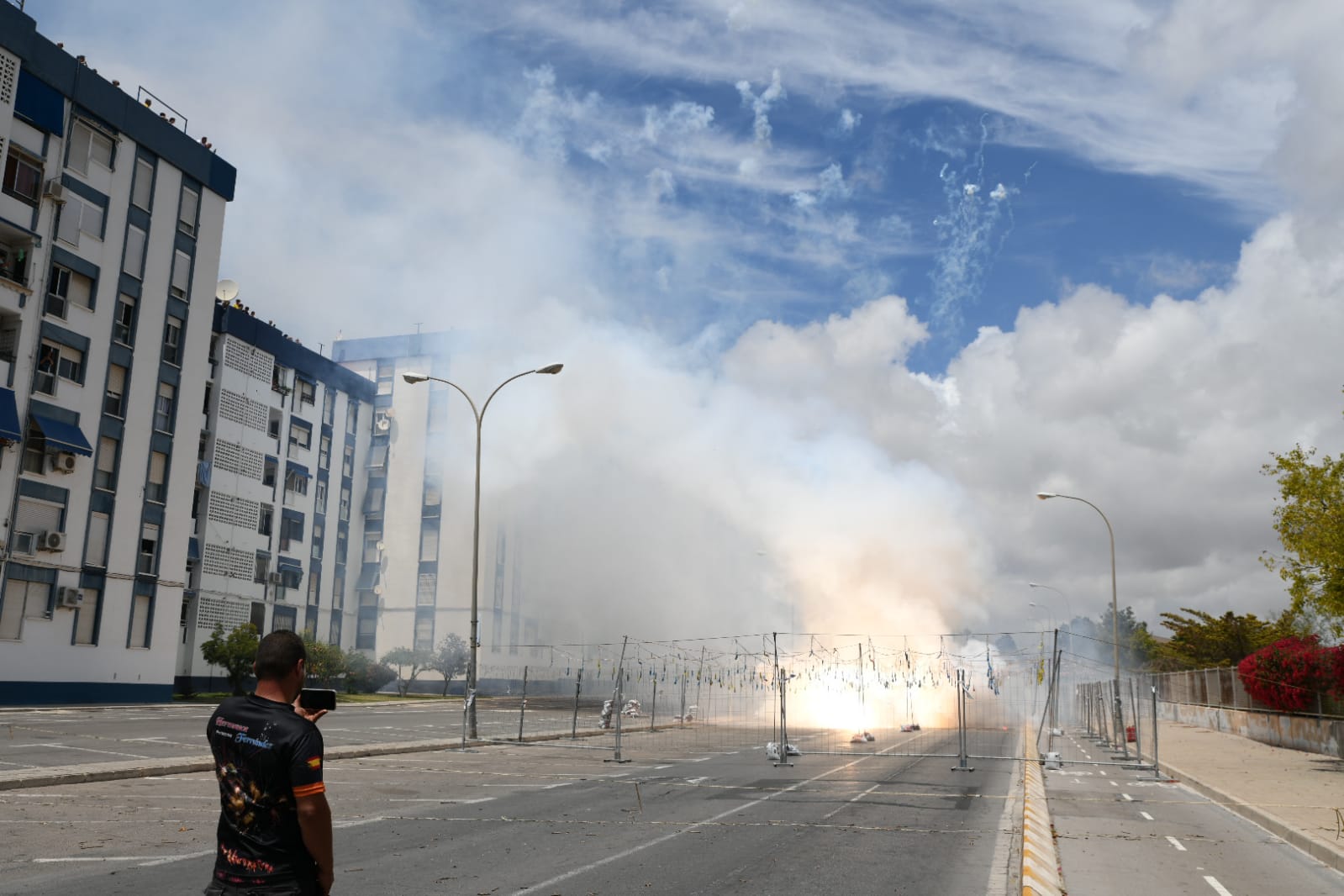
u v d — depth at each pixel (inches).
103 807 551.2
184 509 1819.6
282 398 2394.2
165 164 1795.0
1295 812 660.1
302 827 159.2
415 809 594.9
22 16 1504.7
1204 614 2684.5
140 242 1738.4
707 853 459.8
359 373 3029.0
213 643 1967.3
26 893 339.9
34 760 757.3
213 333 2149.4
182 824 498.3
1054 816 650.8
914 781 840.9
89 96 1627.7
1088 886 415.5
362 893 356.8
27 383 1521.9
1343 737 1141.7
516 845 472.4
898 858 458.6
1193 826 626.2
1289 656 1296.8
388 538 2896.2
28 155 1529.3
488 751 1082.1
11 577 1489.9
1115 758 1155.3
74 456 1579.7
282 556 2379.4
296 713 166.1
